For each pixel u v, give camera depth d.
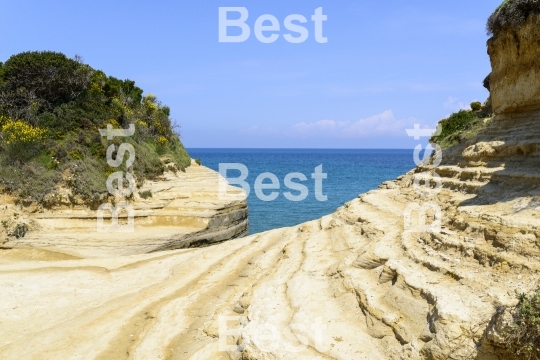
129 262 21.17
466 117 26.47
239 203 32.44
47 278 18.80
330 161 156.75
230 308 13.12
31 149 26.39
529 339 6.67
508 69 14.91
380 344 8.95
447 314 7.84
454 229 10.94
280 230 23.59
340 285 11.74
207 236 28.53
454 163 18.28
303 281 12.75
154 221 28.38
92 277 19.06
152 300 15.35
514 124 14.67
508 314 7.03
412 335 8.41
